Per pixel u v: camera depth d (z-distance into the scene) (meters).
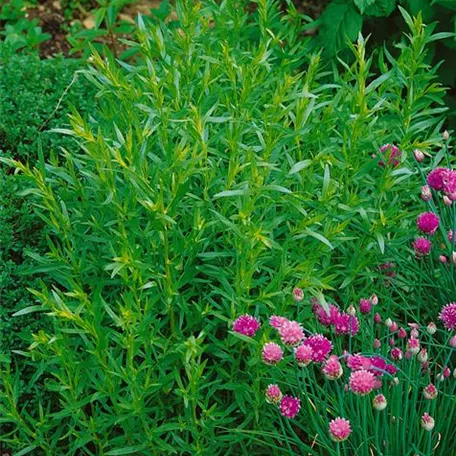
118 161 1.47
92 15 2.73
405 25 2.35
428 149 1.86
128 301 1.45
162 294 1.56
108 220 1.61
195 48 1.84
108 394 1.51
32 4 2.75
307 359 1.41
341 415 1.43
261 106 1.83
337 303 1.76
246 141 1.75
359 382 1.39
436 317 1.72
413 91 1.83
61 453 1.63
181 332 1.57
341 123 1.72
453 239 1.63
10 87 2.04
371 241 1.66
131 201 1.53
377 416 1.43
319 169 1.73
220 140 1.67
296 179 1.65
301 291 1.50
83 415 1.56
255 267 1.50
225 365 1.64
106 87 1.73
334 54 2.28
